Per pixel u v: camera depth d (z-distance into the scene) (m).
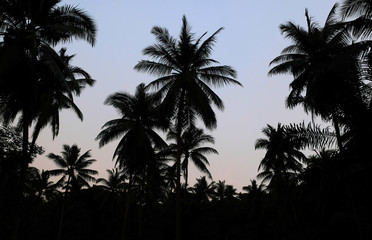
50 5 14.48
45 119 16.20
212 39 19.89
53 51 14.02
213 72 20.20
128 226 42.62
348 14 10.98
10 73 12.75
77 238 42.44
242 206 46.88
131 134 24.72
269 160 31.78
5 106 13.75
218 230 41.88
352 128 8.69
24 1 13.95
